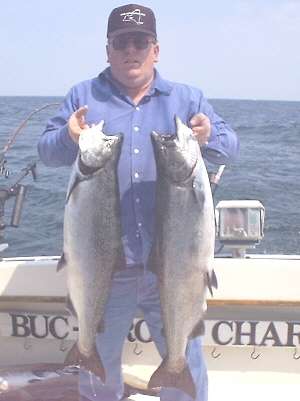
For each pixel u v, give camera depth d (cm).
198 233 279
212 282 287
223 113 5847
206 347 372
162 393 324
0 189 358
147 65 297
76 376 363
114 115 302
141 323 372
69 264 285
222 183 1470
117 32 290
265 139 2842
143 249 304
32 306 376
